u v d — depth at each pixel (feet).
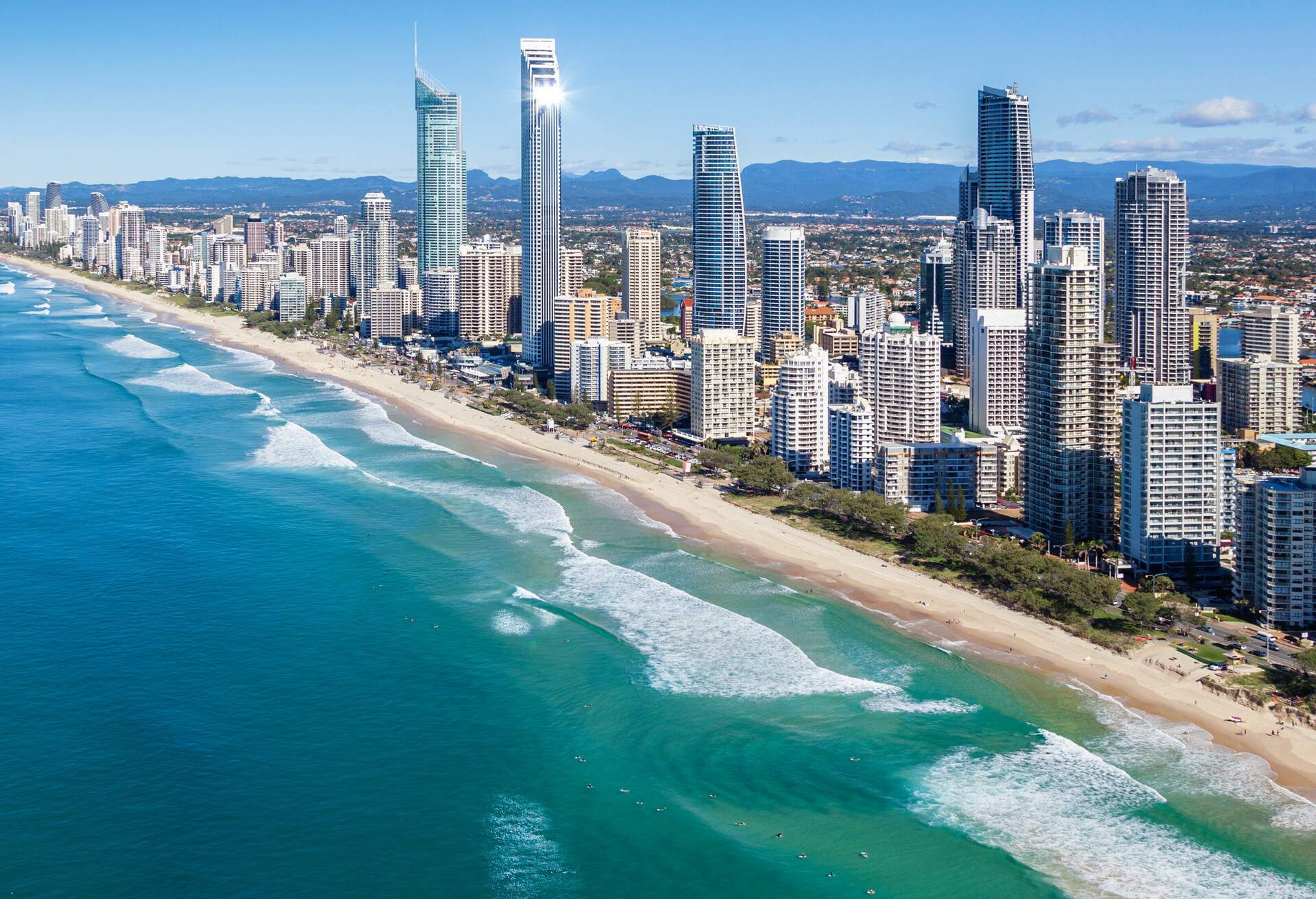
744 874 590.55
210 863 588.50
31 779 653.30
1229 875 587.68
